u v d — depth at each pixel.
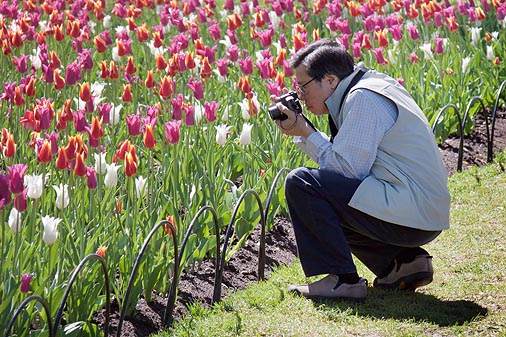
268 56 10.60
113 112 8.29
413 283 7.16
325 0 13.78
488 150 11.11
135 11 13.80
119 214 7.51
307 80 6.81
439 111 11.39
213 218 7.39
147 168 8.27
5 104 10.51
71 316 6.43
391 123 6.70
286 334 6.44
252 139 9.40
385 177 6.74
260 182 8.51
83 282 6.48
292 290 7.21
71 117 7.64
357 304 6.93
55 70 8.79
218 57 13.71
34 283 6.39
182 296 7.38
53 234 6.23
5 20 14.06
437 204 6.80
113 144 8.64
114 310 7.02
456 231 8.73
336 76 6.76
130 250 7.05
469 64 12.70
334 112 6.82
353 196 6.64
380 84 6.76
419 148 6.72
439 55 12.56
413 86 12.05
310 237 6.88
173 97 9.89
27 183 6.97
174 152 8.03
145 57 12.63
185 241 6.76
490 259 7.93
